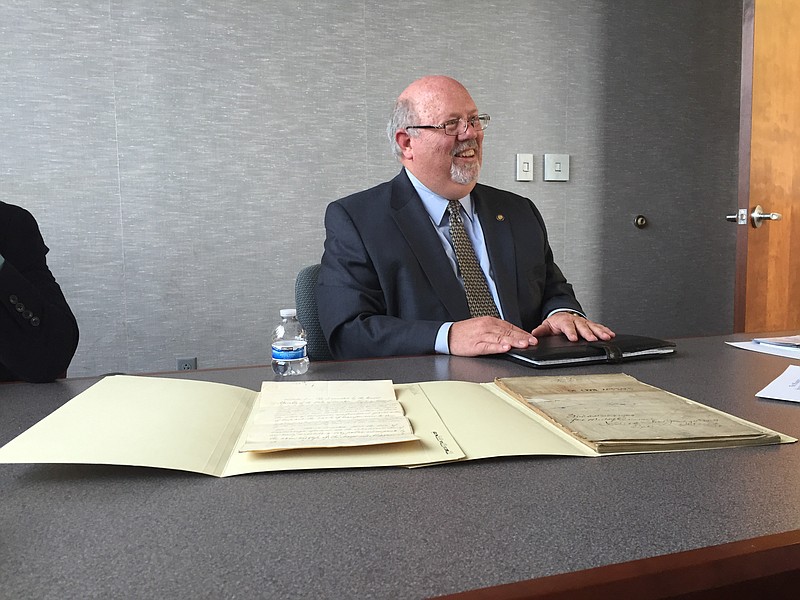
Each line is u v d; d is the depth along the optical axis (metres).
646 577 0.45
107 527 0.53
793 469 0.65
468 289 1.82
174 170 2.49
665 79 3.16
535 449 0.69
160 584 0.44
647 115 3.15
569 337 1.34
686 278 3.31
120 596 0.43
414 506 0.56
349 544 0.50
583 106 3.03
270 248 2.63
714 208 3.33
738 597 0.47
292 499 0.58
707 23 3.21
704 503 0.56
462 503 0.57
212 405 0.82
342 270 1.70
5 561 0.47
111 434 0.70
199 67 2.48
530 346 1.24
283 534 0.51
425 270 1.73
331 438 0.70
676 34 3.16
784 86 2.57
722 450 0.71
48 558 0.48
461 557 0.47
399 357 1.27
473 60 2.83
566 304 1.90
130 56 2.40
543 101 2.95
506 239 1.90
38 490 0.61
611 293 3.17
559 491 0.59
